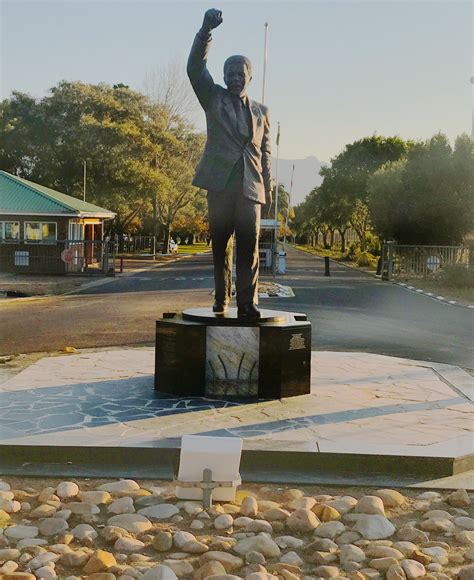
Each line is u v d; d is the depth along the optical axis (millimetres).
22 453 6793
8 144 54906
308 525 5359
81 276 34375
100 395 8852
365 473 6637
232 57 8641
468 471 6719
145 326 16625
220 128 8688
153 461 6754
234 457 5664
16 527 5273
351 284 31391
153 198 53906
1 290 26391
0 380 10125
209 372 8805
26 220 36062
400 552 4938
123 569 4609
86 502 5750
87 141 52000
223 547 4984
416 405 8594
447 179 36562
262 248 38625
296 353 8852
